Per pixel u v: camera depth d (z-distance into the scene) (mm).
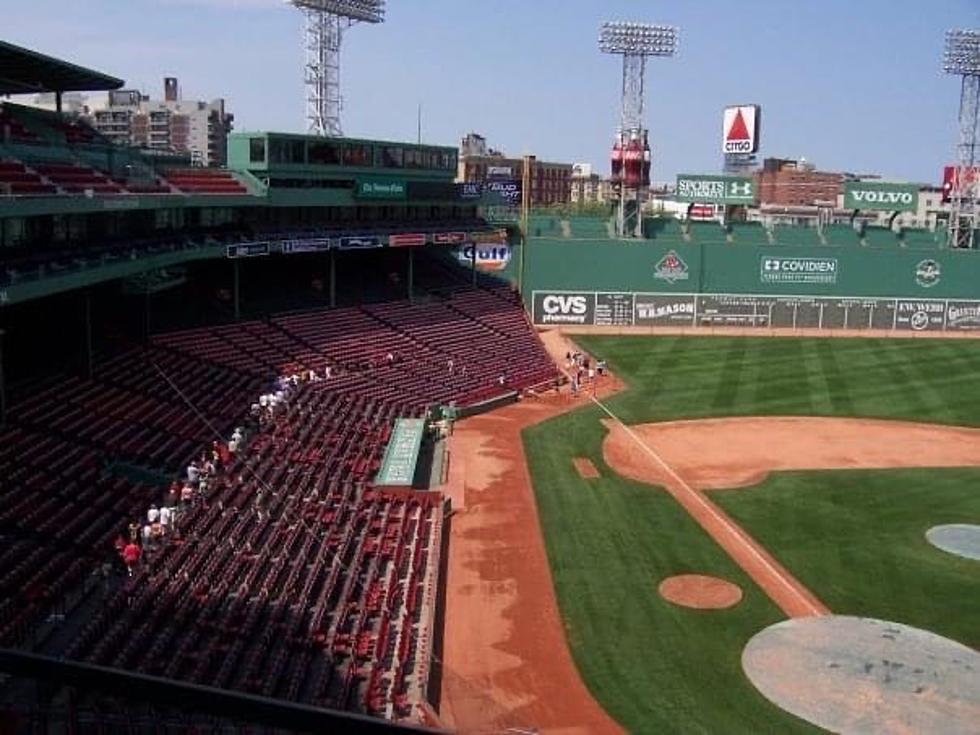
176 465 35906
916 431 54688
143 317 50938
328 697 23031
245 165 57500
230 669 23203
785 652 27094
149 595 25766
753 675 25750
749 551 35188
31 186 37719
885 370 70625
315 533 33062
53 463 31906
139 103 197875
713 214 104000
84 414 36750
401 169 69375
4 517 27531
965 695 24703
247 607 26703
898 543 36125
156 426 38562
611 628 28703
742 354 75438
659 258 83438
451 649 27188
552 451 49500
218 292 60188
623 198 87812
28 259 36094
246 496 34688
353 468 41094
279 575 29281
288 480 37656
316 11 73625
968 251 84312
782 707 24078
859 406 60219
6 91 51281
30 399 35906
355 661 24891
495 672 25922
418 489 42438
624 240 83125
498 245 82938
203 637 24641
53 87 49875
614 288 83688
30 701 6750
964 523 38625
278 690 22953
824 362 73062
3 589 24062
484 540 36125
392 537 34562
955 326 85375
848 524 38344
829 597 31016
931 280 84750
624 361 72938
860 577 32750
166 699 5016
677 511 39844
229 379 47406
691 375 68562
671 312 84312
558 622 29094
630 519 38781
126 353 45062
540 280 83312
